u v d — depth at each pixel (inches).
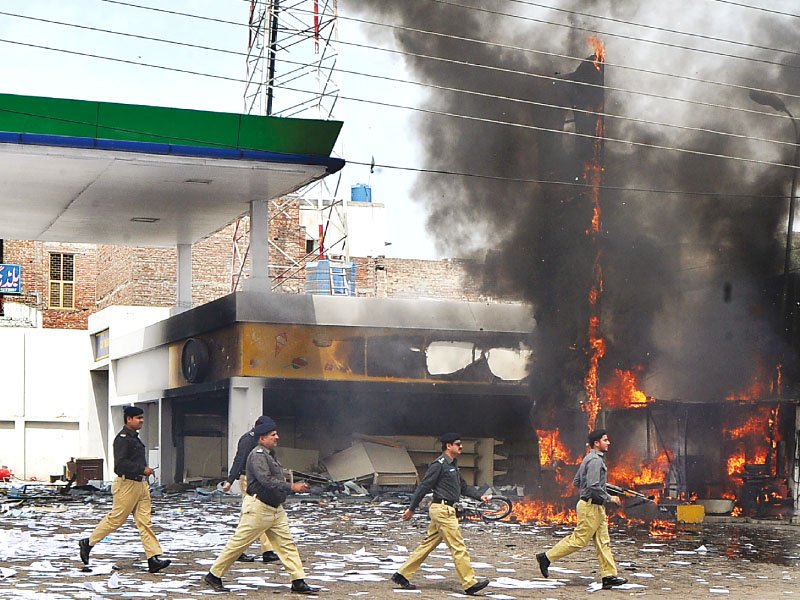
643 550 619.8
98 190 1002.1
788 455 867.4
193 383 1082.7
